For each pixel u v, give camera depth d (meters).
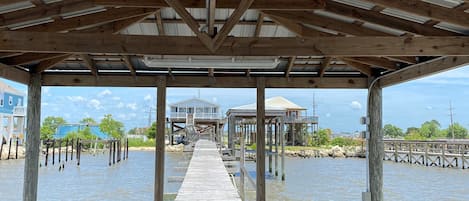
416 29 4.51
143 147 45.00
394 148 30.59
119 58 6.21
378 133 6.68
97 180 18.23
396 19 4.48
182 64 5.50
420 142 28.42
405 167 25.41
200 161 6.77
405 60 5.66
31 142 6.28
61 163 26.14
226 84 6.85
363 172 21.78
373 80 6.74
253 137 25.23
